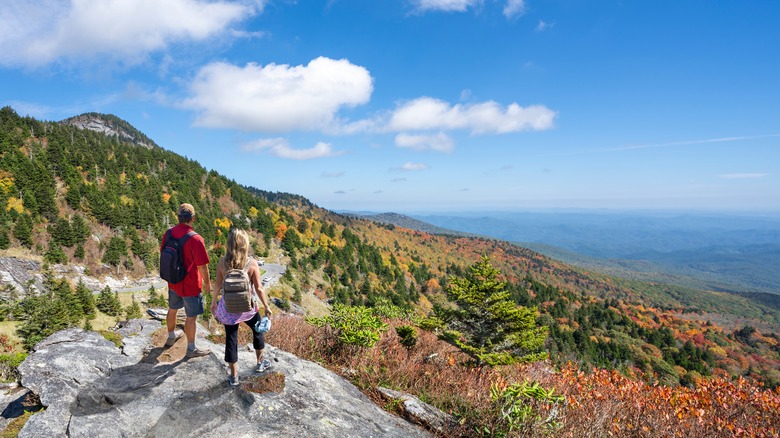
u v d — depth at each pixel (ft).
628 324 472.03
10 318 155.53
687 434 17.90
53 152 430.61
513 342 27.78
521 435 14.29
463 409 16.99
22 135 465.47
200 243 14.85
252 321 14.84
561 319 439.22
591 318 486.79
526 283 623.77
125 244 312.09
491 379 21.49
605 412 17.58
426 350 27.30
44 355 14.83
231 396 13.41
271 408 13.28
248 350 18.60
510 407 14.82
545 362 29.71
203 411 12.35
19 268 232.32
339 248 542.16
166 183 549.13
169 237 15.17
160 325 20.33
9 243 250.37
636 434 17.25
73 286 241.76
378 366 20.99
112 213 358.02
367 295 409.49
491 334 28.45
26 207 307.17
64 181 395.55
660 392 23.63
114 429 10.89
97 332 18.13
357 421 13.96
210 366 15.23
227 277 13.58
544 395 14.90
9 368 23.62
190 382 13.93
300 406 13.92
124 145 640.99
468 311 28.45
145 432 11.03
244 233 14.21
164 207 458.91
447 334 27.76
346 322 23.00
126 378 13.87
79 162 465.06
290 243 452.76
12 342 138.62
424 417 15.56
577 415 17.04
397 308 35.96
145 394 12.82
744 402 22.09
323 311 328.29
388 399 17.08
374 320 24.17
